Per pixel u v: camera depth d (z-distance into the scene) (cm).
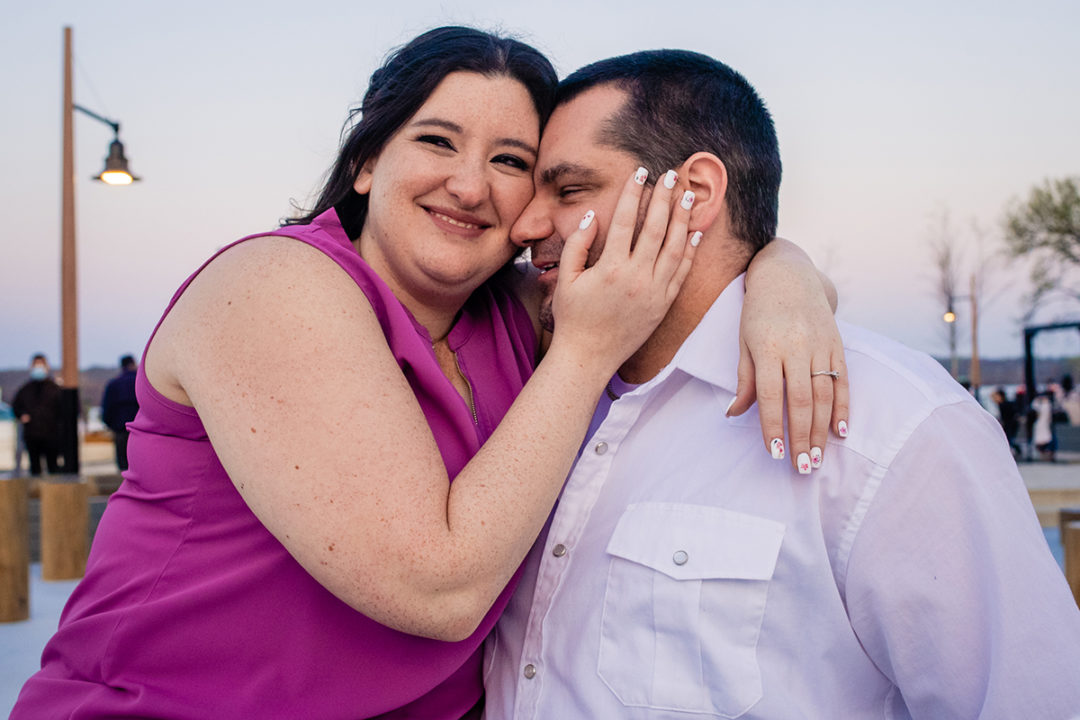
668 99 147
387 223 142
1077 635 114
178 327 121
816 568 123
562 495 145
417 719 139
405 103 139
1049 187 2288
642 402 144
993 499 119
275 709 125
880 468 121
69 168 1071
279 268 119
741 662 124
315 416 112
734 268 152
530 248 159
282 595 124
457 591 115
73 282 1044
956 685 118
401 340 131
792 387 119
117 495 138
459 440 136
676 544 130
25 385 1184
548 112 152
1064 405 1975
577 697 134
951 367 2314
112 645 126
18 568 498
